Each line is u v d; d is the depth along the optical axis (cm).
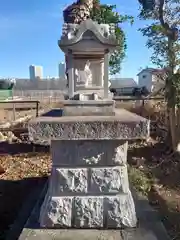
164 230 319
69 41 328
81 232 313
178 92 752
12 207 471
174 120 783
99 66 349
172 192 529
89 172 321
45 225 321
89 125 293
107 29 339
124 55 1004
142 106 1095
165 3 758
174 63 759
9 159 752
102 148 319
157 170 657
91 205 320
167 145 848
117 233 312
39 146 846
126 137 294
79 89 347
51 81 4478
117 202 320
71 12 357
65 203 320
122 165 324
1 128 1036
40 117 331
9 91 2655
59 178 320
